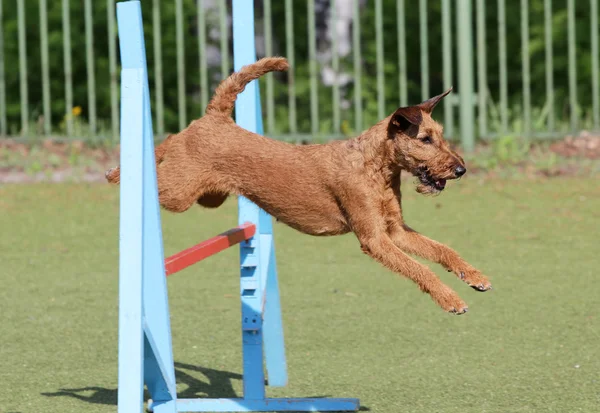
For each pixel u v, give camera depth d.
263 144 6.05
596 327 7.45
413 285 8.85
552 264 9.41
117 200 12.66
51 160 14.55
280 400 5.85
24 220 11.59
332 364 6.71
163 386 5.08
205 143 6.07
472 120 14.52
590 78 17.17
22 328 7.56
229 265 9.77
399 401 5.94
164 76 17.09
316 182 5.95
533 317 7.76
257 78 6.30
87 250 10.23
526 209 11.77
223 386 6.35
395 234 6.03
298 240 10.85
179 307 8.20
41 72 16.83
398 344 7.14
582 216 11.36
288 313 7.98
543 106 17.23
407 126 5.94
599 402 5.82
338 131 14.81
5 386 6.23
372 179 5.87
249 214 6.19
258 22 19.61
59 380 6.35
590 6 16.98
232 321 7.79
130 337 4.58
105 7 16.77
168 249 10.14
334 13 14.61
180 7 14.61
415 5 18.02
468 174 13.67
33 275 9.24
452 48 18.05
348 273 9.33
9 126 16.95
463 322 7.68
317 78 18.77
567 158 14.30
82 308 8.12
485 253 9.85
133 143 4.69
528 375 6.38
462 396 6.00
